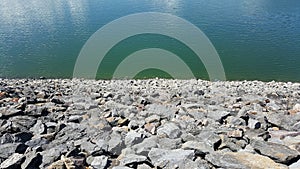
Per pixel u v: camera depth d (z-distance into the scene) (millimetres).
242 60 45312
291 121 10391
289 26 65688
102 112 12500
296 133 9281
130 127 10484
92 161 7625
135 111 12844
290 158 7125
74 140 8969
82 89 22438
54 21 78562
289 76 39719
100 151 8125
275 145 7680
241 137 8695
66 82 30281
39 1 117438
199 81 33688
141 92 20984
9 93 14891
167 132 9398
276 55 46844
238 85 30344
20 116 10656
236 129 9578
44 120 10812
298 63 43375
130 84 29797
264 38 56688
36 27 72562
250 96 16922
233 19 73312
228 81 35875
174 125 9898
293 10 82062
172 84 30094
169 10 85750
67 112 12352
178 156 7414
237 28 64875
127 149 8234
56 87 23297
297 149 7891
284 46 51531
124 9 90688
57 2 112000
